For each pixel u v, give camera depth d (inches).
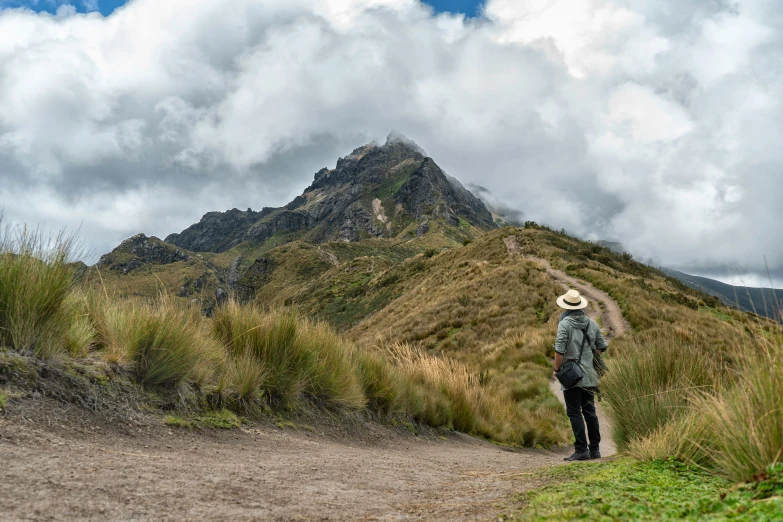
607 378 246.1
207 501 103.7
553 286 1167.0
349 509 112.3
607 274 1341.0
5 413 140.4
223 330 279.7
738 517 67.2
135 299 234.2
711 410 131.8
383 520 103.3
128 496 99.0
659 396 212.8
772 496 80.8
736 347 124.9
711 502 86.5
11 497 88.0
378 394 335.0
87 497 94.3
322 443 234.5
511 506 115.6
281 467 157.5
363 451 233.8
